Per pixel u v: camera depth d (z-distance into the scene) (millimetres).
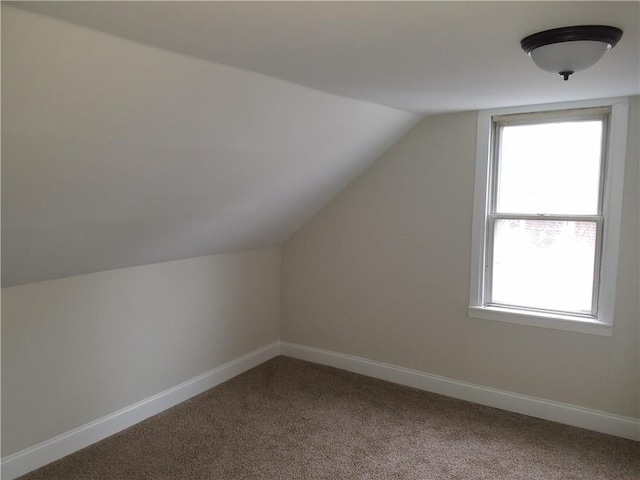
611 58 2004
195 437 3045
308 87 2398
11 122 1640
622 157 2932
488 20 1526
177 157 2334
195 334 3660
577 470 2723
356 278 4051
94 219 2414
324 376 4043
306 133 2801
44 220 2203
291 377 4020
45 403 2725
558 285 3287
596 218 3090
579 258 3197
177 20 1472
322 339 4309
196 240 3318
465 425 3219
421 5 1397
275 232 4062
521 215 3334
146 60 1728
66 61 1554
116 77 1720
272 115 2453
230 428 3160
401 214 3773
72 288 2818
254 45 1733
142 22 1475
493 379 3490
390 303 3898
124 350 3137
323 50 1810
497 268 3488
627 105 2887
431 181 3613
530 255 3359
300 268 4363
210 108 2146
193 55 1815
